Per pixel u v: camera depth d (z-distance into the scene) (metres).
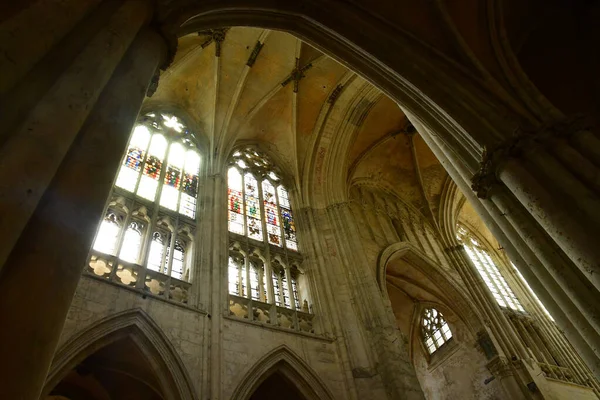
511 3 11.42
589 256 6.02
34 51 3.57
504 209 7.88
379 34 9.24
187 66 18.64
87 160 3.94
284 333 12.88
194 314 11.54
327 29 9.57
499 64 9.09
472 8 9.84
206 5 7.45
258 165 19.84
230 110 19.28
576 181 6.61
